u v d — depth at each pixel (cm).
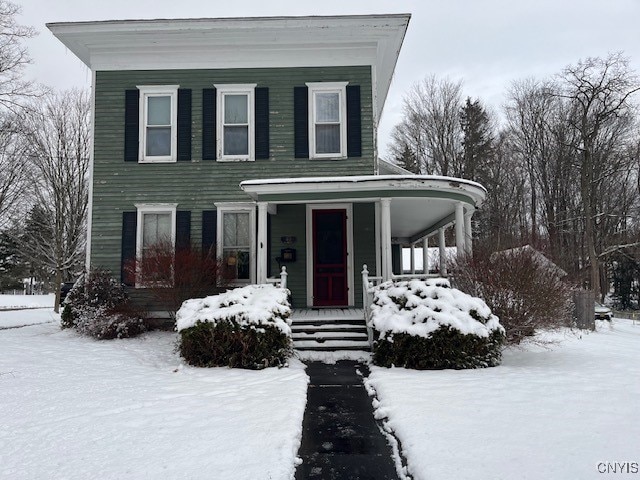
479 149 3600
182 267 1109
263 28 1208
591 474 344
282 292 903
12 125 2259
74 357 843
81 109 2488
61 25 1194
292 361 836
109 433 452
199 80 1261
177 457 393
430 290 804
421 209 1218
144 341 1030
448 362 740
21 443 427
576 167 2991
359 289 1204
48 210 2403
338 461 418
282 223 1224
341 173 1227
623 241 2919
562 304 938
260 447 414
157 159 1241
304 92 1251
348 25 1207
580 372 704
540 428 445
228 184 1231
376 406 575
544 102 3272
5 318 1855
